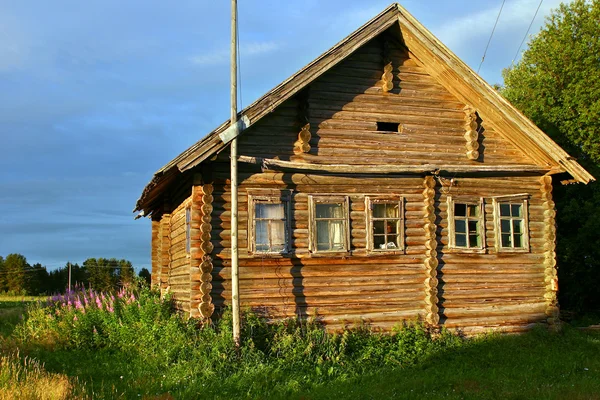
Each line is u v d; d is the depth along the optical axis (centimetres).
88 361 1180
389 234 1396
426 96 1466
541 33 2308
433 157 1448
